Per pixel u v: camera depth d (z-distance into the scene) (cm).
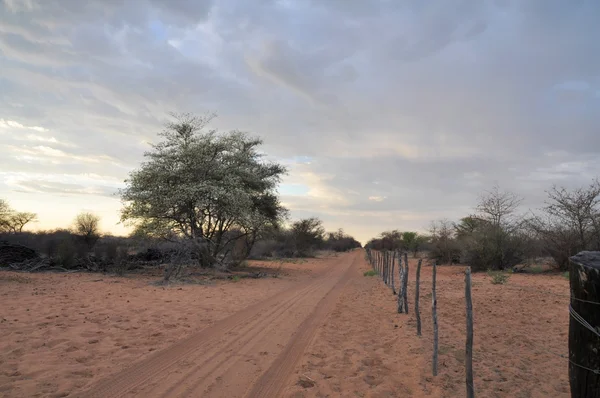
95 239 3334
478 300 1334
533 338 855
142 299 1338
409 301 1359
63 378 603
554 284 1727
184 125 2339
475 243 2572
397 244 5866
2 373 615
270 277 2355
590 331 292
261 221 2453
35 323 926
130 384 590
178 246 1980
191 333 903
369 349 793
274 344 827
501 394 563
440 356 730
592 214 2123
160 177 2214
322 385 597
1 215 3092
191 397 547
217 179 2369
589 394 292
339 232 10156
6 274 1859
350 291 1742
